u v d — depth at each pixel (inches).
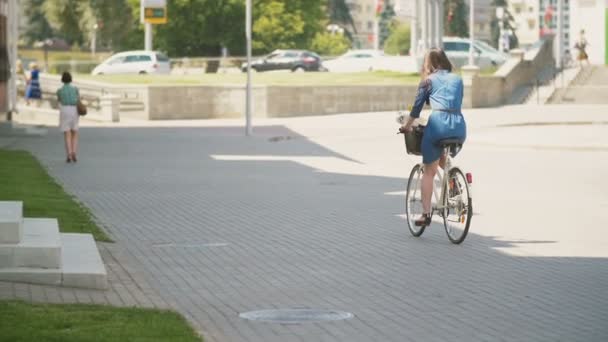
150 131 4087.1
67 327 817.5
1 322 820.6
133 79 5403.5
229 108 4985.2
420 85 1381.6
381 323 876.0
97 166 2628.0
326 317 901.2
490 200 1914.4
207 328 855.7
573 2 7204.7
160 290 1037.8
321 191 2059.5
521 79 5526.6
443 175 1385.3
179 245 1348.4
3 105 4151.1
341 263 1203.2
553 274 1125.7
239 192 2032.5
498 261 1216.2
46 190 1964.8
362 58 6712.6
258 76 5585.6
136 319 857.5
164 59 6540.4
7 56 4148.6
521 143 3218.5
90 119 4830.2
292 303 968.3
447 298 989.2
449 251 1296.8
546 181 2274.9
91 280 1032.8
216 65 6934.1
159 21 6565.0
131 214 1681.8
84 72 6648.6
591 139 3302.2
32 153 3046.3
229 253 1280.8
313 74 5669.3
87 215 1619.1
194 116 4970.5
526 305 952.9
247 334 832.9
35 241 1073.5
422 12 5964.6
